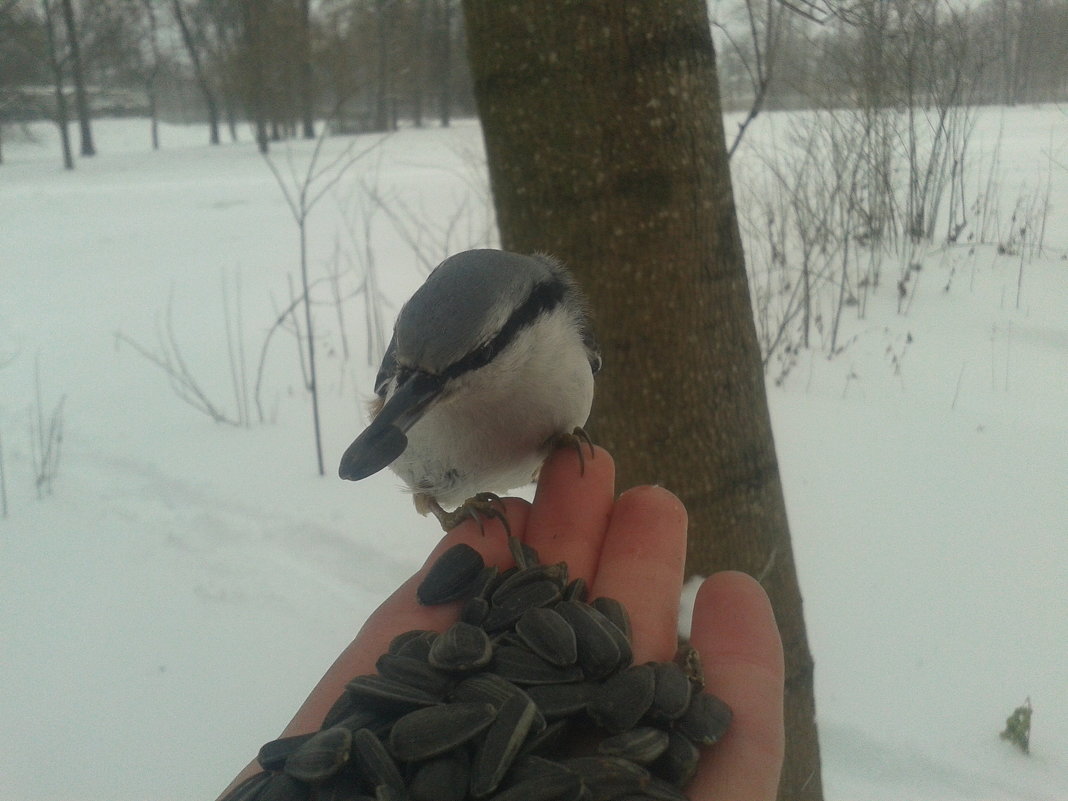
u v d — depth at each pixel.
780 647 0.14
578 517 0.17
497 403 0.16
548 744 0.13
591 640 0.14
